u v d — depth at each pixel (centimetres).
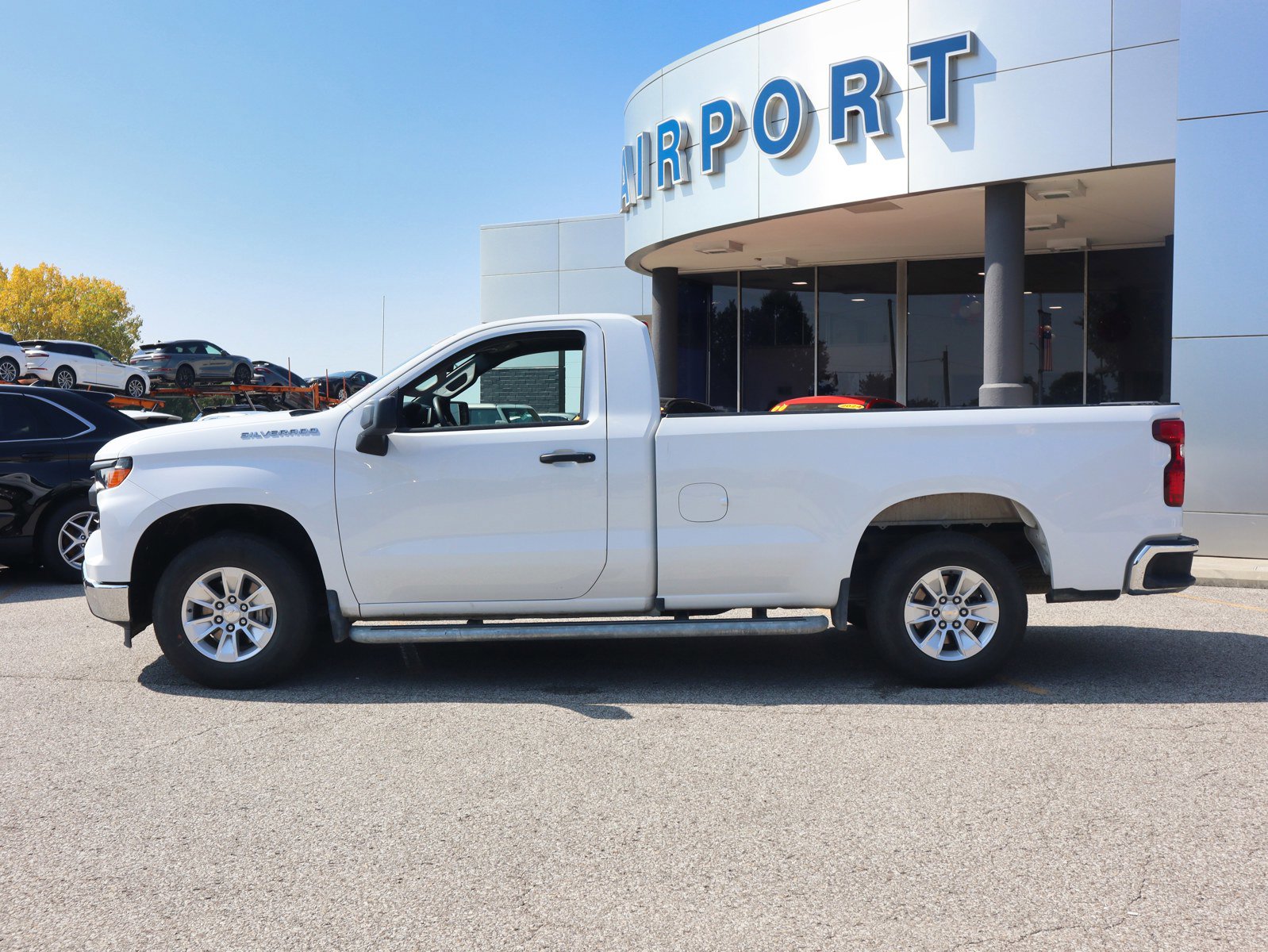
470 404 657
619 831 405
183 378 2894
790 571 611
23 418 1034
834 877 363
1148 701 587
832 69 1375
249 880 364
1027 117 1237
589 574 612
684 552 609
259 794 447
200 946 319
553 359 638
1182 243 1101
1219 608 888
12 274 8431
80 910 343
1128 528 609
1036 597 949
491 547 609
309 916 338
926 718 555
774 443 608
